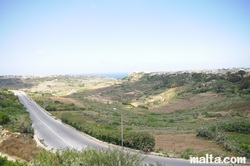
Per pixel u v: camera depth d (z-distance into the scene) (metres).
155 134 39.25
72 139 36.81
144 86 151.00
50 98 99.19
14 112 58.56
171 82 140.25
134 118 63.38
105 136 34.62
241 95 83.31
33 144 29.16
